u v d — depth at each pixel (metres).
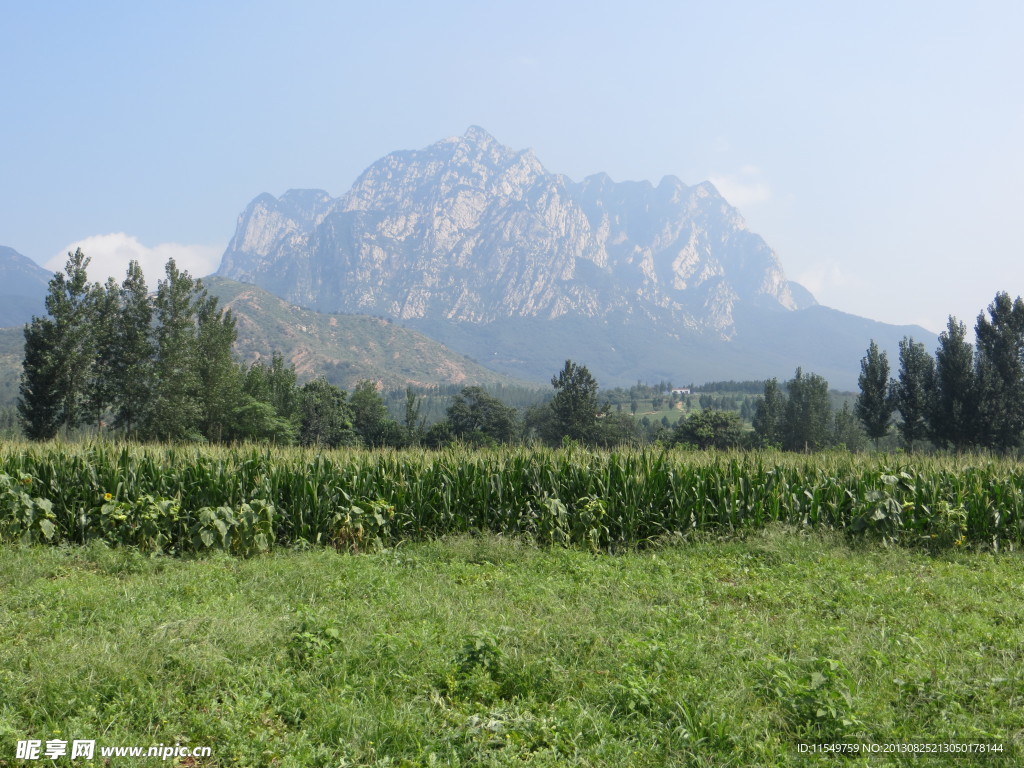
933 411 53.47
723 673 6.40
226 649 6.62
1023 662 6.80
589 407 76.50
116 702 5.72
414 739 5.36
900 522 13.74
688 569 11.23
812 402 77.00
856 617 8.44
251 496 13.47
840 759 5.24
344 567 10.67
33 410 38.75
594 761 5.17
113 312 41.56
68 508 13.30
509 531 13.93
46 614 7.68
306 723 5.62
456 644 6.98
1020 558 12.51
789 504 14.41
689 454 16.23
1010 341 51.28
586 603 8.78
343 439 70.12
